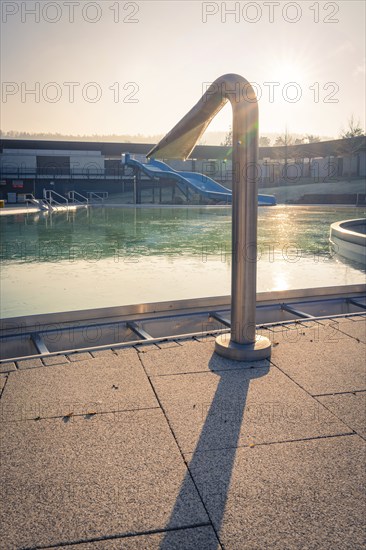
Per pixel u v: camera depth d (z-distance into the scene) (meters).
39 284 7.28
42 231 16.94
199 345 3.12
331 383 2.48
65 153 47.72
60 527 1.40
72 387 2.43
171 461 1.75
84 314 4.05
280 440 1.90
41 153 47.25
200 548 1.32
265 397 2.31
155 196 50.16
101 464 1.73
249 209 2.79
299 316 4.11
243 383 2.48
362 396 2.32
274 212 29.08
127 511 1.48
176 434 1.95
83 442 1.88
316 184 48.81
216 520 1.44
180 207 36.62
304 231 17.03
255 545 1.33
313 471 1.69
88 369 2.68
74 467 1.71
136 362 2.79
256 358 2.82
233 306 2.93
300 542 1.34
